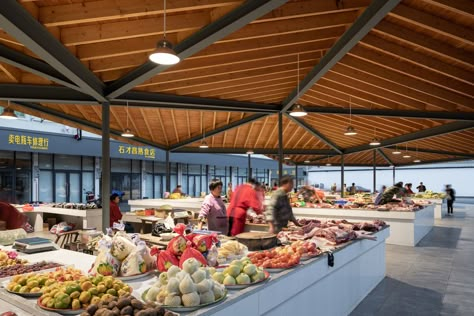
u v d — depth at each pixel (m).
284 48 5.10
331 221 5.20
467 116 7.27
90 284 1.92
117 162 19.02
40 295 2.09
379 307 4.17
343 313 3.80
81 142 16.62
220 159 24.92
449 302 4.33
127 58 4.71
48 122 15.57
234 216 5.61
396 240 8.37
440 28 3.96
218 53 4.64
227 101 7.54
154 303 1.76
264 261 2.74
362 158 22.55
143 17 3.79
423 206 9.76
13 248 3.67
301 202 9.85
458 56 4.55
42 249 3.52
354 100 7.62
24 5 3.12
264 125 12.28
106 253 2.38
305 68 6.13
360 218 8.70
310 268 2.95
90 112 8.85
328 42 5.15
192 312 1.80
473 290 4.80
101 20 3.59
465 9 3.49
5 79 5.65
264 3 3.04
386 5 3.12
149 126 10.70
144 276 2.44
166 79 5.57
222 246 3.10
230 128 10.82
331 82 7.01
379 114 8.00
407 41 4.43
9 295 2.10
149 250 2.63
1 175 14.23
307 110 8.32
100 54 4.27
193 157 22.69
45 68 4.44
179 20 3.75
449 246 8.11
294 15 3.86
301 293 2.88
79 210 9.21
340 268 3.74
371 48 5.32
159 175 21.44
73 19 3.37
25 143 14.44
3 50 3.87
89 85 4.88
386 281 5.23
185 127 11.30
